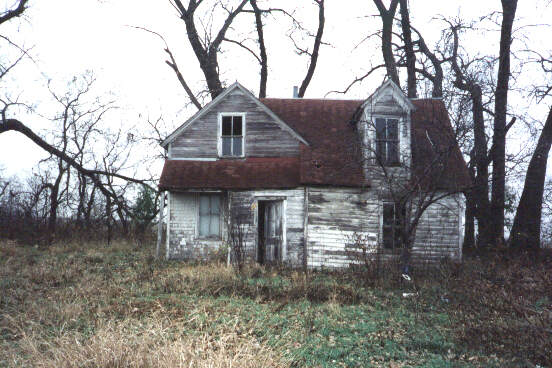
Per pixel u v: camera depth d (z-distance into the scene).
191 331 8.05
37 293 10.75
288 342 7.67
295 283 11.96
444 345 7.84
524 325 7.82
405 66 25.52
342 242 17.05
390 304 10.75
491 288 10.28
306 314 9.46
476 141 15.96
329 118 20.17
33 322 7.87
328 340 8.03
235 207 17.72
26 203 26.36
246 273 13.77
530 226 18.45
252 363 6.13
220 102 18.98
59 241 21.03
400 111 17.17
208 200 18.77
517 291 10.09
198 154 18.75
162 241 24.31
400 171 16.05
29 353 6.62
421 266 16.30
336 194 17.31
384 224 17.23
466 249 20.81
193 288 11.77
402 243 14.81
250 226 17.56
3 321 8.33
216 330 8.10
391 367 6.86
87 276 12.92
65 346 6.45
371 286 12.89
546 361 6.97
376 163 16.94
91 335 7.10
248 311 9.69
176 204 18.56
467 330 8.27
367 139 16.97
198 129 18.89
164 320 8.63
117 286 11.69
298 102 21.34
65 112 29.50
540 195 18.62
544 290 10.07
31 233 22.41
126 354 6.08
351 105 21.08
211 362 5.91
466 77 14.73
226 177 17.86
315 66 31.33
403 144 16.97
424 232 16.86
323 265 16.78
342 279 13.85
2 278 12.47
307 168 17.50
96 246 20.38
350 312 9.88
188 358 6.04
